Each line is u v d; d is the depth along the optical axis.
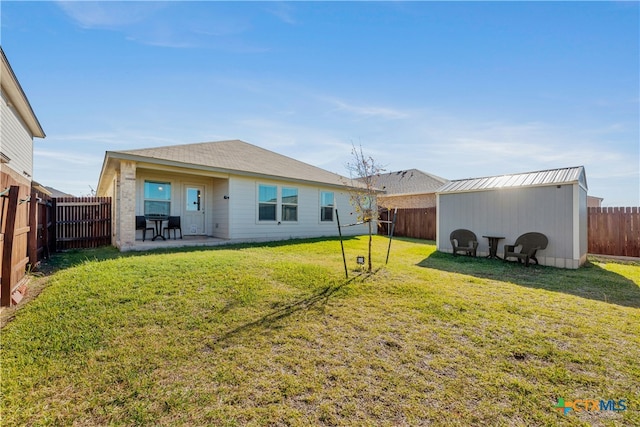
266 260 6.30
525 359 2.71
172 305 3.76
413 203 19.47
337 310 3.80
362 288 4.65
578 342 3.03
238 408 2.08
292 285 4.70
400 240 12.50
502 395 2.22
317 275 5.21
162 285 4.37
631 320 3.59
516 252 7.65
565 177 7.14
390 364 2.62
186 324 3.32
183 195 10.70
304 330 3.24
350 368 2.55
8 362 2.55
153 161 8.42
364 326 3.36
